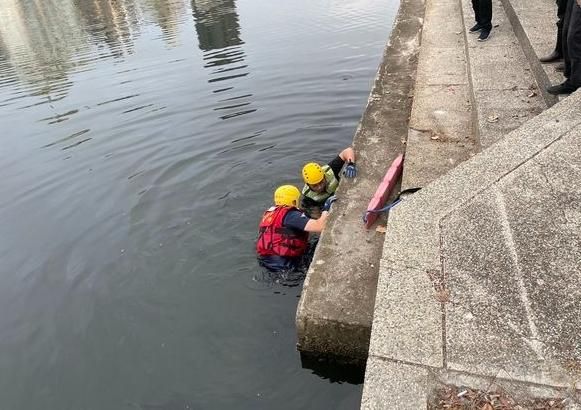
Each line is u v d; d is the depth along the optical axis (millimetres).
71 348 4277
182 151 7703
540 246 3086
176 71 11523
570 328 2584
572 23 4727
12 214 6562
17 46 16219
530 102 5660
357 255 4199
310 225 4867
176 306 4605
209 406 3594
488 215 3391
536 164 3773
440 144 5461
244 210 6051
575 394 2297
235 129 8273
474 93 6035
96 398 3770
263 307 4492
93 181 7148
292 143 7664
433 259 3131
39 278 5234
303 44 12539
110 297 4816
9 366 4168
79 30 17094
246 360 3949
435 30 9133
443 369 2471
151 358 4070
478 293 2850
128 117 9227
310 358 3865
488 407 2279
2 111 10477
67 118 9609
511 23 8000
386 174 5184
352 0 16875
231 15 16469
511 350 2518
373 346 2623
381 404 2350
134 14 18250
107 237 5789
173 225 5852
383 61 8594
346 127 8031
